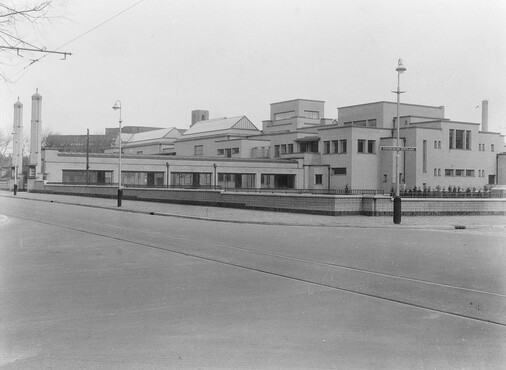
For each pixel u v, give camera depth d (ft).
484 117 243.60
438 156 219.61
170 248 48.91
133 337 21.01
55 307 25.96
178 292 29.48
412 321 23.61
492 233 66.80
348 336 21.26
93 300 27.48
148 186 213.66
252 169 235.81
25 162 345.31
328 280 33.30
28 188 221.87
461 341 20.76
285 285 31.65
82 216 93.30
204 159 229.45
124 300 27.48
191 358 18.63
